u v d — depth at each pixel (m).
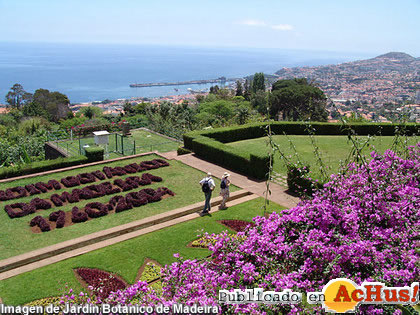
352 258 6.45
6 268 10.23
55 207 14.63
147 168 19.42
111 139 30.23
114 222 13.26
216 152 20.39
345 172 8.85
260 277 6.58
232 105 82.81
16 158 30.92
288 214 7.96
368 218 7.52
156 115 37.62
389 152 10.19
